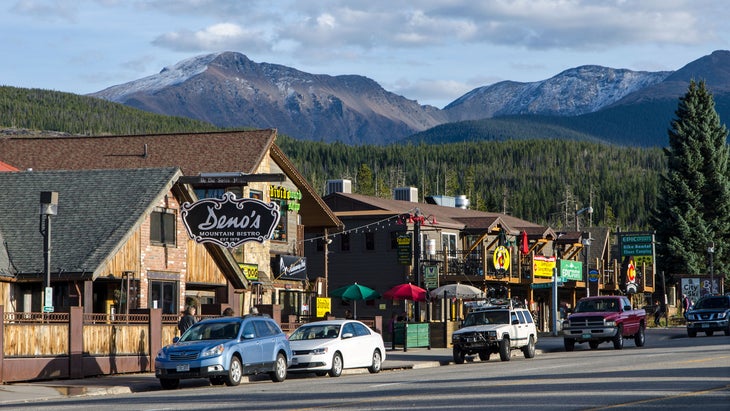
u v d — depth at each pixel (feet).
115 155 335.67
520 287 477.77
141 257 257.34
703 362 219.41
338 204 462.19
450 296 350.43
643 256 572.92
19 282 240.53
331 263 457.27
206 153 330.75
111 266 247.70
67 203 260.01
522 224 540.93
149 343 229.45
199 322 202.59
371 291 339.77
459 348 263.70
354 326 231.30
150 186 261.03
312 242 460.96
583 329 307.17
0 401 164.25
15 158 340.80
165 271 265.34
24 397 170.09
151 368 228.63
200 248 281.33
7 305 237.04
